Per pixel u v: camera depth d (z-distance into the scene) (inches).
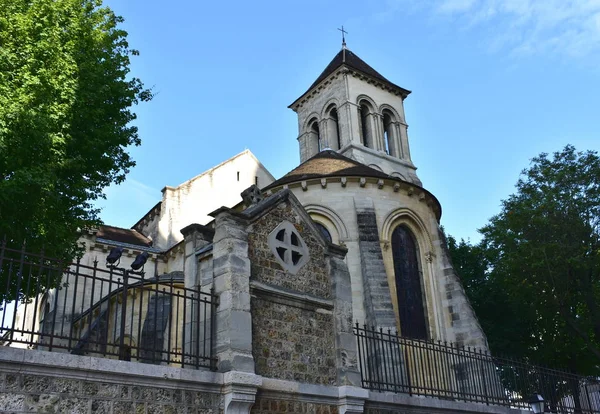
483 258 1416.1
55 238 613.3
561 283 1075.9
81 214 698.2
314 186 1048.8
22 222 573.6
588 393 785.6
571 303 1119.0
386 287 943.0
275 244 486.9
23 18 600.4
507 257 1150.3
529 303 1182.3
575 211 1086.4
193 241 503.5
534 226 1110.4
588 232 1084.5
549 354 1197.1
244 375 402.0
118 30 780.6
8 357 303.3
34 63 585.0
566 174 1118.4
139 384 356.5
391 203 1060.5
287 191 517.0
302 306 487.5
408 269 1052.5
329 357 491.5
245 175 1692.9
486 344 988.6
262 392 419.8
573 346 1180.5
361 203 1031.0
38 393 312.2
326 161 1185.4
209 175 1603.1
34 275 614.2
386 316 911.7
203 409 384.8
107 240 1283.2
